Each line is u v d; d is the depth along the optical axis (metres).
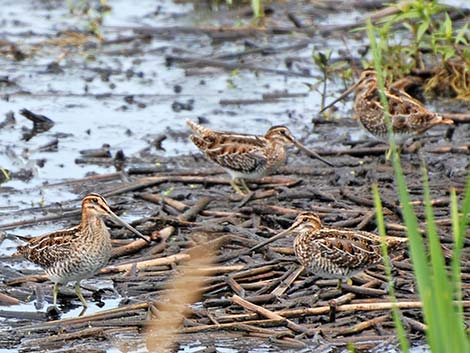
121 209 15.31
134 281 13.03
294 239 14.05
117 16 25.19
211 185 16.19
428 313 7.95
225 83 21.25
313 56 19.84
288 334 11.68
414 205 14.91
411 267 13.06
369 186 15.84
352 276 12.80
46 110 19.83
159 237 14.16
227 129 18.61
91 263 12.59
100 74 21.75
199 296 12.64
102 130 18.84
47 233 13.44
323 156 17.20
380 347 11.52
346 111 19.58
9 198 15.88
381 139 17.19
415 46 19.95
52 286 13.10
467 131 18.12
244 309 12.16
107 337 11.75
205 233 14.09
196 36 23.88
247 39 23.62
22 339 11.73
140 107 19.95
